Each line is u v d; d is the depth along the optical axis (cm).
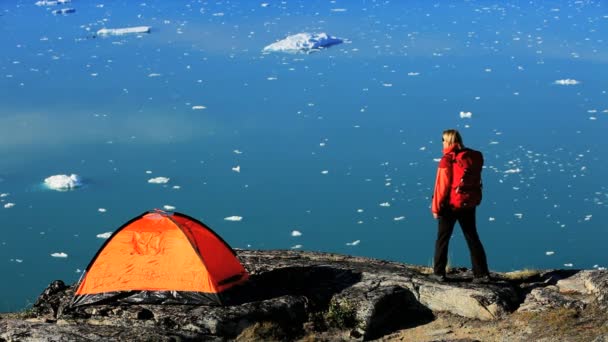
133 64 17700
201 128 12825
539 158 10306
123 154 11294
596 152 10488
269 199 9344
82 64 17575
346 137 12094
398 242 7781
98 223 8375
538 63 16738
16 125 12719
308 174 10325
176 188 9769
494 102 13800
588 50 17788
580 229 7744
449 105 13775
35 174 10225
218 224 8538
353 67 17188
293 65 17612
